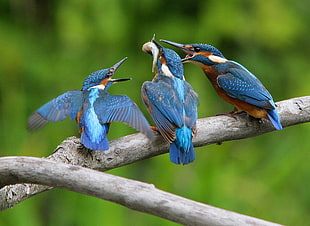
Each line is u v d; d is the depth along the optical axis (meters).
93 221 10.81
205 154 11.84
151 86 7.90
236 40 12.86
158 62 8.34
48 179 6.05
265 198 11.47
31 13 13.14
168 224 10.95
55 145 11.95
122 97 7.08
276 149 12.40
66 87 12.38
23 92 12.39
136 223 11.08
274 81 13.16
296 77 13.13
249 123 8.07
